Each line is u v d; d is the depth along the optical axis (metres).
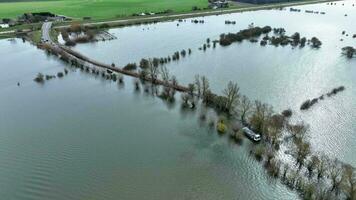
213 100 198.12
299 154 146.12
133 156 153.62
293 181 134.12
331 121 180.88
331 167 138.38
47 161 151.00
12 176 142.12
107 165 148.00
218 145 161.12
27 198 130.38
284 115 183.75
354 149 156.25
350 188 125.25
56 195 131.88
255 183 136.62
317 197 125.44
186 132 172.50
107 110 196.50
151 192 132.62
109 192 132.88
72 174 143.12
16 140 167.00
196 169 145.12
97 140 166.25
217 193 131.88
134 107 199.88
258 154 151.38
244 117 182.00
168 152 156.38
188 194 131.62
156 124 180.38
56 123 182.88
